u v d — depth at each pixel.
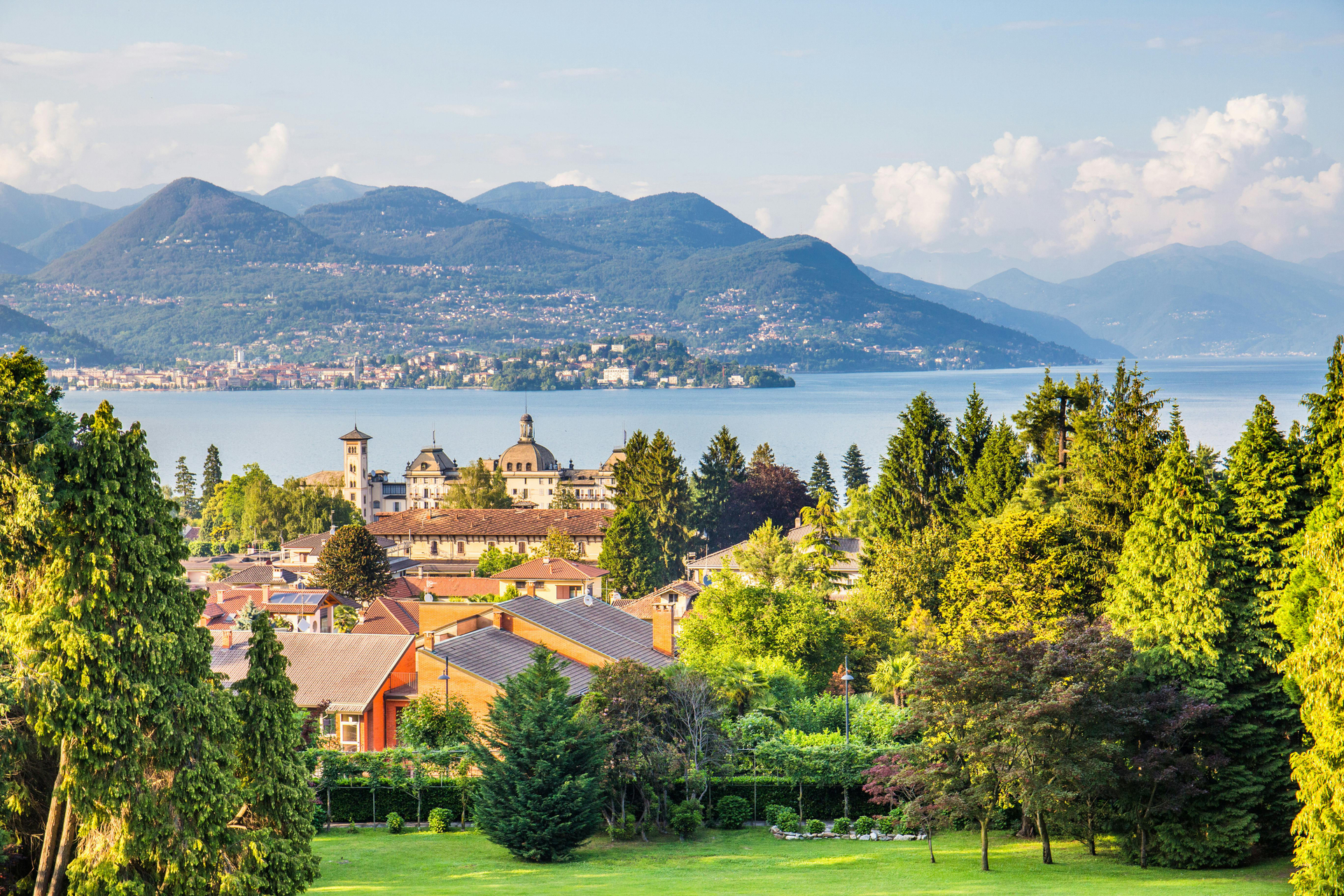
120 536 33.16
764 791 62.12
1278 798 51.03
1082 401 95.31
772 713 73.44
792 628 84.00
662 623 89.50
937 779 49.94
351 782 61.97
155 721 33.25
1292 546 51.66
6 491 32.91
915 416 114.56
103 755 32.50
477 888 45.94
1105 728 48.78
